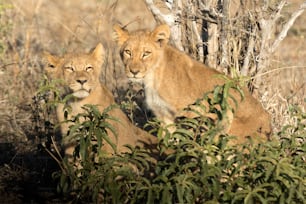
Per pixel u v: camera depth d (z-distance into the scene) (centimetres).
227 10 1277
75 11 2464
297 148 962
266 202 862
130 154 946
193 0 1326
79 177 948
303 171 904
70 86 1072
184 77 1221
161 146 956
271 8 1295
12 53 1769
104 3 2316
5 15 1769
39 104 1305
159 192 886
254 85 1314
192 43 1336
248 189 876
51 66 1129
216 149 924
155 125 1028
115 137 967
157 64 1238
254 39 1311
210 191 884
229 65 1293
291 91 1435
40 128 1228
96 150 942
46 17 2275
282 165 884
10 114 1445
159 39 1245
